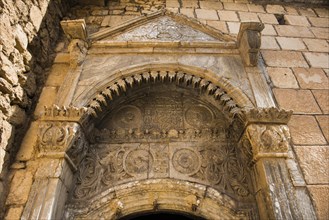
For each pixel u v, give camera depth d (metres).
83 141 2.59
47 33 3.27
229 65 3.14
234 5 4.25
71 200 2.43
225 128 2.99
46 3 3.21
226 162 2.76
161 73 3.01
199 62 3.13
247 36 3.12
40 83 3.04
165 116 3.10
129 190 2.50
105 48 3.25
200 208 2.43
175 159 2.75
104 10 4.09
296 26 4.03
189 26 3.63
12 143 2.45
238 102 2.79
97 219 2.35
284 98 3.03
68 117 2.48
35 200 2.10
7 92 2.32
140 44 3.25
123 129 2.96
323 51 3.64
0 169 2.21
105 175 2.62
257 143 2.42
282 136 2.46
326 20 4.18
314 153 2.64
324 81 3.25
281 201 2.16
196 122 3.07
